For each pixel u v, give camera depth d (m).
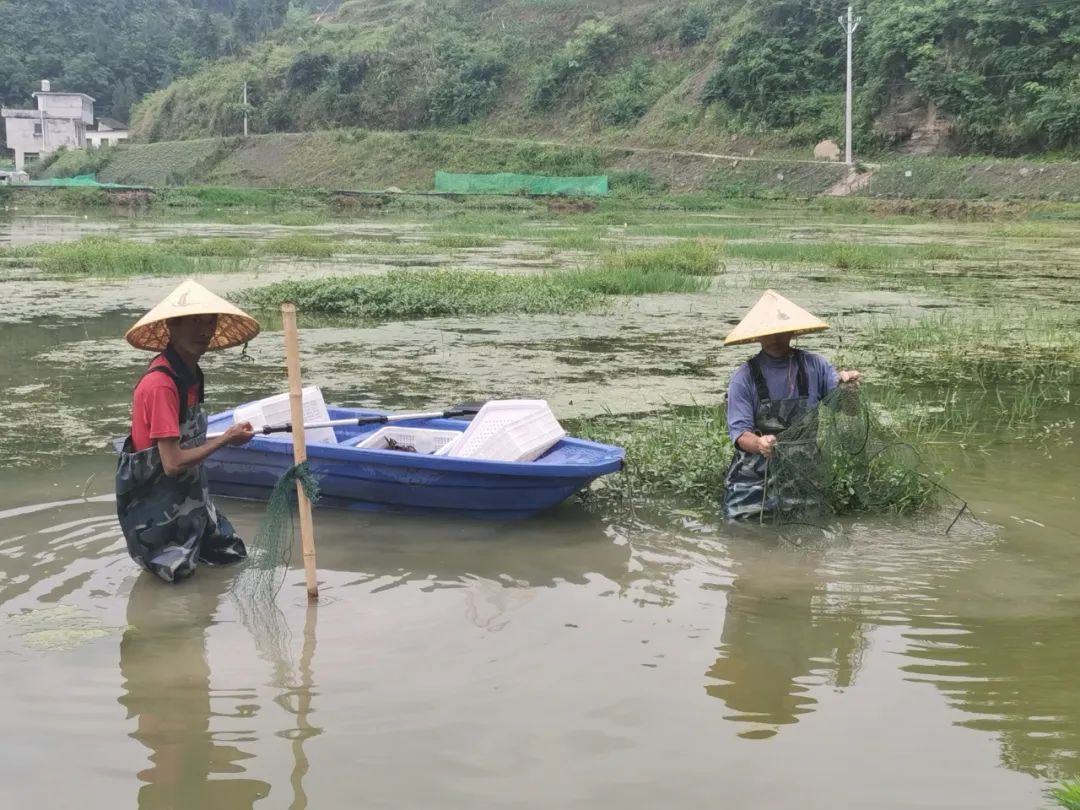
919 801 2.85
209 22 108.88
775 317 5.25
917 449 6.36
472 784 2.93
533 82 72.19
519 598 4.31
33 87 116.88
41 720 3.30
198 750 3.12
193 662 3.71
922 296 15.27
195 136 88.38
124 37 127.81
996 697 3.45
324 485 5.46
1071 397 8.30
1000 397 8.30
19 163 103.00
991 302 14.57
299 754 3.09
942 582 4.50
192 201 51.62
